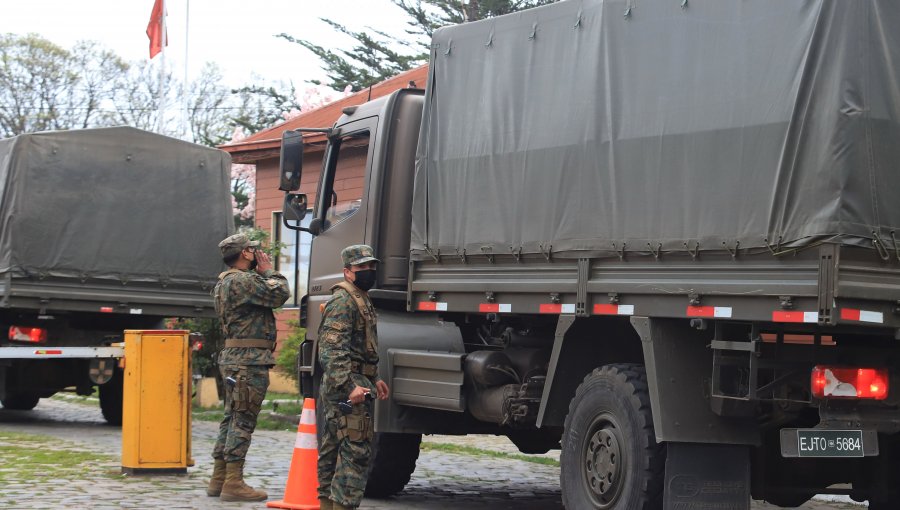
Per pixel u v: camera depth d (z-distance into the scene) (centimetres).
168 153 1594
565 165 816
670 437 710
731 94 702
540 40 858
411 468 1015
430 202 954
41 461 1163
